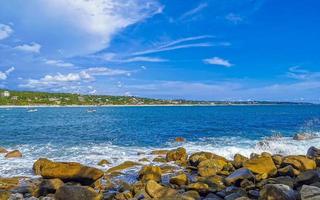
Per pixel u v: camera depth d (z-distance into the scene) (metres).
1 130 49.59
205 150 28.56
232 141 35.66
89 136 41.34
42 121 72.38
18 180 17.47
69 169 16.22
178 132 46.09
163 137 40.16
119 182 17.19
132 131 47.94
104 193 14.57
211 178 16.42
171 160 23.38
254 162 17.09
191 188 14.31
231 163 19.72
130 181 17.62
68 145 32.56
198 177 17.58
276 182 14.14
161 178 17.81
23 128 53.59
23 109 173.00
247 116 88.81
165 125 58.78
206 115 96.81
